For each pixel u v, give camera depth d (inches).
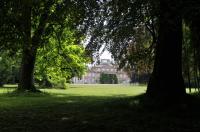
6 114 705.0
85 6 737.0
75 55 1854.1
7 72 2610.7
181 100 761.6
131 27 753.0
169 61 782.5
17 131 524.4
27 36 642.2
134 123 571.8
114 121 591.8
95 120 606.2
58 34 991.0
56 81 2089.1
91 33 896.9
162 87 778.8
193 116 639.8
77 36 866.8
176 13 558.3
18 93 1354.6
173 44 781.3
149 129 525.0
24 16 622.8
